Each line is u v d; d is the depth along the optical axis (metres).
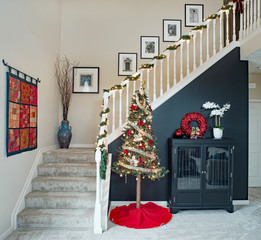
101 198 3.19
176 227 3.12
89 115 5.20
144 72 5.17
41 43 4.00
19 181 3.13
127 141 3.47
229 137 4.13
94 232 2.90
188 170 3.69
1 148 2.65
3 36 2.72
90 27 5.25
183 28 5.30
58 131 4.78
